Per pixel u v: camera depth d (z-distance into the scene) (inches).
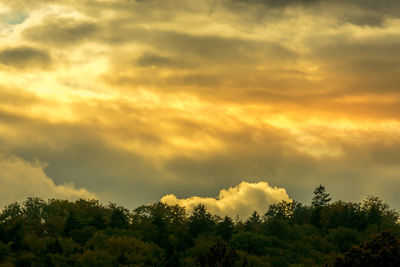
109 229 6791.3
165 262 5388.8
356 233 6840.6
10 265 5078.7
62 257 5354.3
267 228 7224.4
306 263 5782.5
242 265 4849.9
